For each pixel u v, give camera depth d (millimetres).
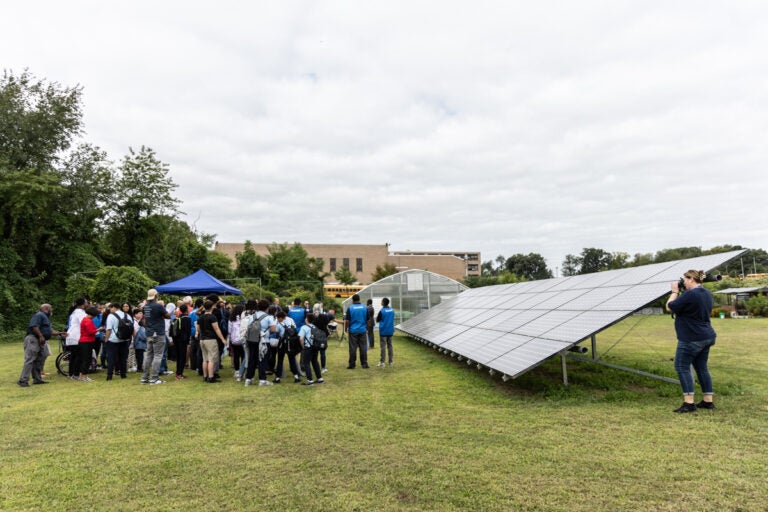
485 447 5078
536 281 14422
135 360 12195
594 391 7676
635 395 7148
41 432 6160
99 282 20562
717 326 21312
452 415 6480
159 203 32875
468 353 9711
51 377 10844
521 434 5508
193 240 38844
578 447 4973
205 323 9875
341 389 8688
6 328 23281
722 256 6996
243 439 5676
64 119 29141
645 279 8289
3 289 23406
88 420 6750
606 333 19125
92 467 4848
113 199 31531
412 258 87938
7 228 25328
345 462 4781
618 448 4891
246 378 9414
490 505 3723
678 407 6430
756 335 16547
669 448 4828
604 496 3809
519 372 6930
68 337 10617
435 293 24312
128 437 5883
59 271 26953
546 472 4332
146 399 8148
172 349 13367
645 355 12188
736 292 36875
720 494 3762
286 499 3965
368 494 4008
